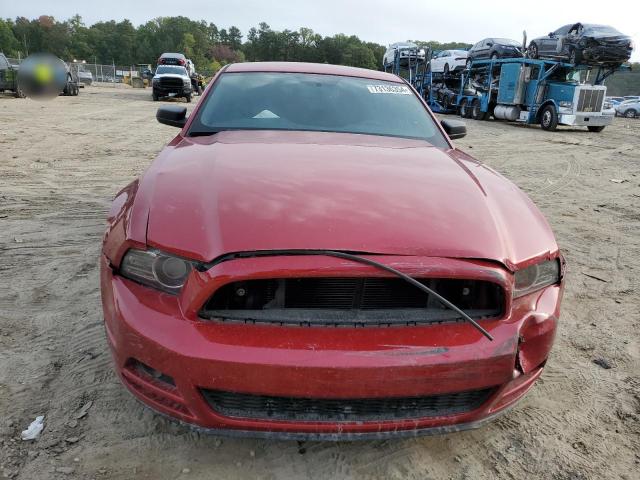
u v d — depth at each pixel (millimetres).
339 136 2963
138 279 1872
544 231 2174
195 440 2133
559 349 3012
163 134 11547
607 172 9258
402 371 1675
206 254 1753
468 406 1864
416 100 3549
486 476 2037
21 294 3287
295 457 2078
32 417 2197
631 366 2861
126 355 1813
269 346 1666
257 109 3152
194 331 1702
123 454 2033
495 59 19984
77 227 4641
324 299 1774
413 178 2322
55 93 18250
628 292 3869
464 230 1937
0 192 5797
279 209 1934
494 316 1863
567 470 2082
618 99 47312
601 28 16750
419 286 1724
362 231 1844
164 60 30281
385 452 2135
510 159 10383
